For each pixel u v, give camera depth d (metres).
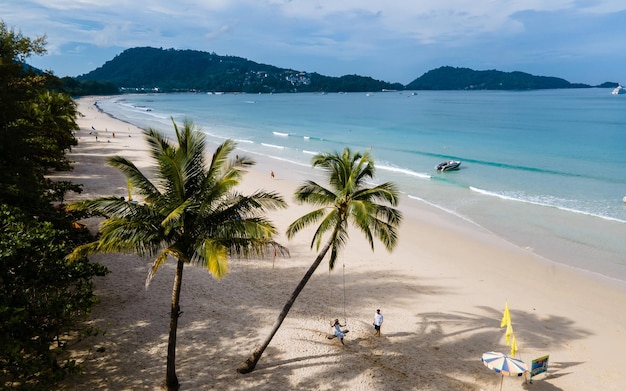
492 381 15.07
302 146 74.19
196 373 14.73
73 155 54.72
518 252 27.44
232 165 13.38
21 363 11.00
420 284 22.70
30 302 12.59
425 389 14.49
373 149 69.94
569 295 21.88
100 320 17.58
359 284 22.44
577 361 16.41
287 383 14.48
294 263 24.66
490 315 19.73
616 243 28.97
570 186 44.66
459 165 54.94
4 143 19.78
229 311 19.02
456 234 30.75
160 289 20.62
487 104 195.50
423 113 146.12
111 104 195.25
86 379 14.07
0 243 12.52
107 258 23.59
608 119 111.56
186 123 13.37
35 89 35.25
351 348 16.72
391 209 15.91
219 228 12.84
